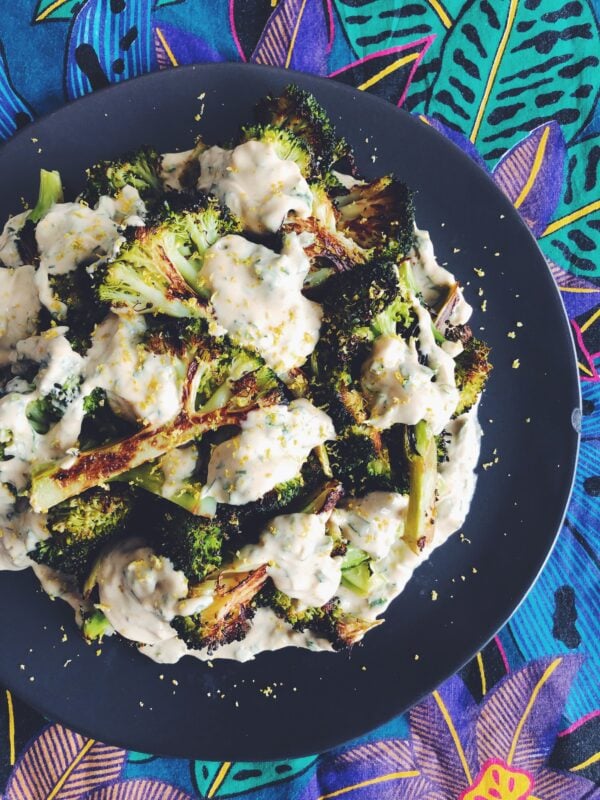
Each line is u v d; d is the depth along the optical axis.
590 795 0.28
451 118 0.28
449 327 0.25
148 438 0.21
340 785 0.27
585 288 0.28
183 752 0.25
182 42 0.26
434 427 0.23
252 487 0.21
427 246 0.25
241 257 0.21
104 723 0.24
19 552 0.23
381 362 0.22
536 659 0.28
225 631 0.23
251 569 0.23
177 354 0.21
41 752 0.25
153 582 0.22
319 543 0.23
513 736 0.28
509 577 0.27
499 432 0.27
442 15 0.27
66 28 0.25
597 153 0.28
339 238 0.23
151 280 0.20
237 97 0.25
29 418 0.21
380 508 0.24
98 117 0.24
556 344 0.27
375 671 0.26
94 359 0.21
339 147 0.24
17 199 0.24
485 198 0.26
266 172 0.22
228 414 0.21
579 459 0.29
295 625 0.24
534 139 0.28
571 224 0.28
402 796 0.27
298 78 0.25
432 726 0.28
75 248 0.22
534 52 0.28
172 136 0.24
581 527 0.29
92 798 0.26
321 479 0.23
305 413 0.22
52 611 0.24
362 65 0.27
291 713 0.25
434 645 0.26
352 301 0.22
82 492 0.22
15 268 0.23
